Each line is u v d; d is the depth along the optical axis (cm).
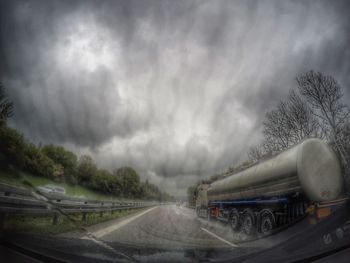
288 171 569
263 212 631
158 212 1634
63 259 264
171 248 336
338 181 538
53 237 364
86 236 438
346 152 581
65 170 1070
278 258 314
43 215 570
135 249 321
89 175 1159
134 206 1568
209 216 1185
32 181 522
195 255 310
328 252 327
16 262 248
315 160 543
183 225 843
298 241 386
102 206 1038
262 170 683
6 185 416
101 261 262
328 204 504
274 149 718
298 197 563
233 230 772
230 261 299
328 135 633
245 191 781
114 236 506
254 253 333
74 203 749
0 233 335
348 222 440
